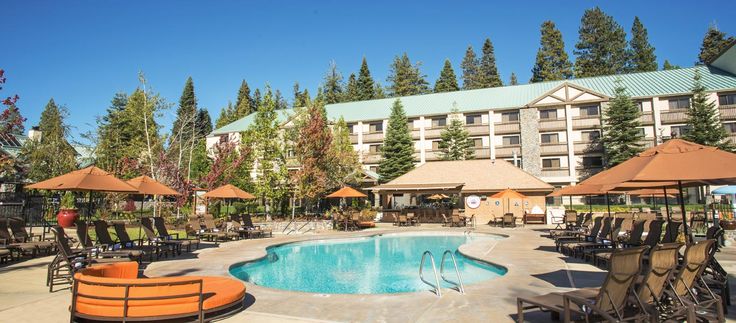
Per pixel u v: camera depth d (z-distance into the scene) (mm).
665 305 6402
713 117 42875
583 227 21438
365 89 87125
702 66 52250
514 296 8078
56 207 30688
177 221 28781
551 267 11727
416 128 59188
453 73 86125
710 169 7062
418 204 49219
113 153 35875
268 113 33719
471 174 39750
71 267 9438
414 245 22078
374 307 7352
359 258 17375
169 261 13500
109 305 6160
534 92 56594
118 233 14000
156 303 6160
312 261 16484
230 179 34312
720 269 7430
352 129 61500
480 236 25719
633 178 7426
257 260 14672
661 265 5875
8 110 17047
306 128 33000
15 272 10766
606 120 47125
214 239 21500
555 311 5891
